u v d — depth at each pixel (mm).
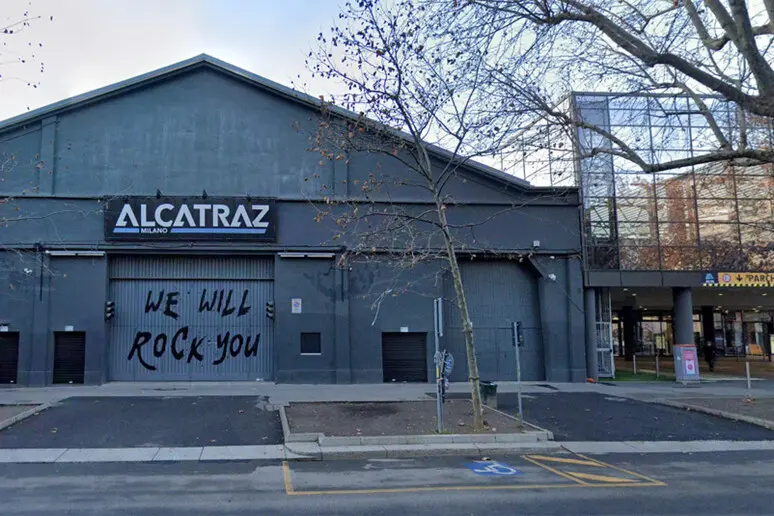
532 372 21797
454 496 7957
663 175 23875
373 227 20516
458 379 21203
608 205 23250
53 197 19453
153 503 7523
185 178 20406
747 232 24266
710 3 10930
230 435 12109
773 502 7684
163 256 20188
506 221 21938
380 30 13117
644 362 37188
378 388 19031
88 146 20125
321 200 20438
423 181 21266
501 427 12828
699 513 7164
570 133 14398
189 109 20766
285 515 6992
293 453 10805
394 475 9305
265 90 21094
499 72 13180
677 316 24312
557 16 11617
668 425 13984
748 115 16859
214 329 20250
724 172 23297
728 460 10727
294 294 20219
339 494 8047
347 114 19062
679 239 23750
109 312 19438
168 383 19453
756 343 44375
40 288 19094
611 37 11453
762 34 11516
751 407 15898
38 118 19922
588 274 22547
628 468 9969
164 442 11484
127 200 19766
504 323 21891
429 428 12531
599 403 16891
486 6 11844
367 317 20516
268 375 20297
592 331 22656
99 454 10523
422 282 20969
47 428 12383
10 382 18984
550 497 7918
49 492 8039
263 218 20234
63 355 19250
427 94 13953
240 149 20766
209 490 8242
